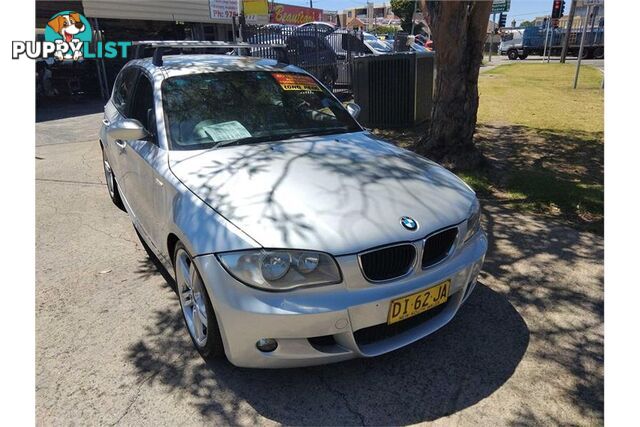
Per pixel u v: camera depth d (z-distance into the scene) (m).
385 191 2.72
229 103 3.58
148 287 3.62
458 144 6.23
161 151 3.21
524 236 4.36
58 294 3.53
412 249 2.46
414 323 2.68
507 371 2.68
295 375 2.67
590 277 3.65
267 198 2.56
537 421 2.35
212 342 2.58
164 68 3.78
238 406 2.46
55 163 7.42
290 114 3.71
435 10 5.91
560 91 14.45
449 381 2.62
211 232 2.44
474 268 2.81
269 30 12.30
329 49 13.84
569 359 2.77
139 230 3.93
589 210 4.91
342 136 3.65
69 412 2.42
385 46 16.12
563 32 32.91
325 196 2.61
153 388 2.59
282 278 2.28
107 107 5.10
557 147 7.50
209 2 17.11
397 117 9.09
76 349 2.91
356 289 2.34
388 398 2.50
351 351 2.41
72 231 4.70
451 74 6.04
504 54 39.00
